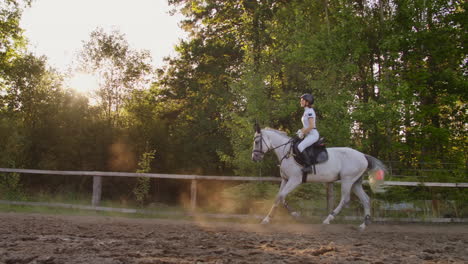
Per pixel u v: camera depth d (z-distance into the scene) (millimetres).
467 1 13570
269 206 10492
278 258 4695
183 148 21953
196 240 6168
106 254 4609
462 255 5344
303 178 9047
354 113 11305
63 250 4793
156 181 21656
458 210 10500
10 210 10766
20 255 4426
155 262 4215
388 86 12086
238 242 6090
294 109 12367
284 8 14398
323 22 14414
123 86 21359
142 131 20969
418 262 4672
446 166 11703
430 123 13625
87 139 19469
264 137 9289
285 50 13719
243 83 13109
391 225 9656
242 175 12477
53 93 20547
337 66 12312
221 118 22359
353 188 9367
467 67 13914
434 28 12914
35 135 19234
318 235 7383
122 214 10617
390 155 12914
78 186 19250
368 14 13055
